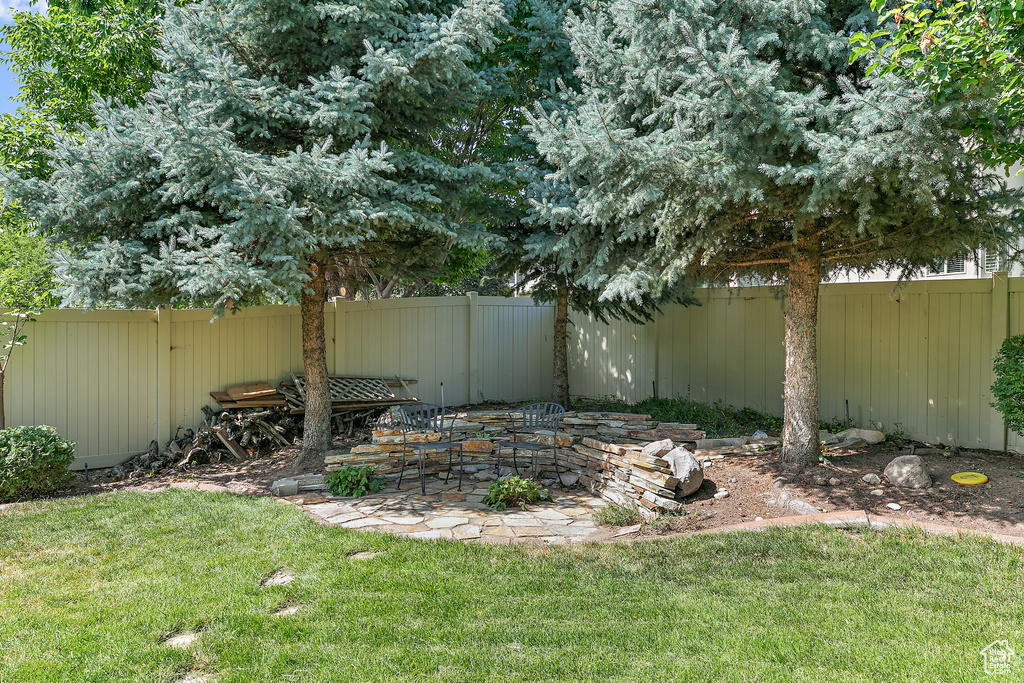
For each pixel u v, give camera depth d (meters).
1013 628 2.92
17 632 3.09
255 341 8.34
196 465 7.12
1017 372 5.19
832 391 7.84
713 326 9.34
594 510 5.35
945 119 3.92
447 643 2.95
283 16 5.94
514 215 7.90
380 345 9.40
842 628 3.00
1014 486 4.75
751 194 4.49
